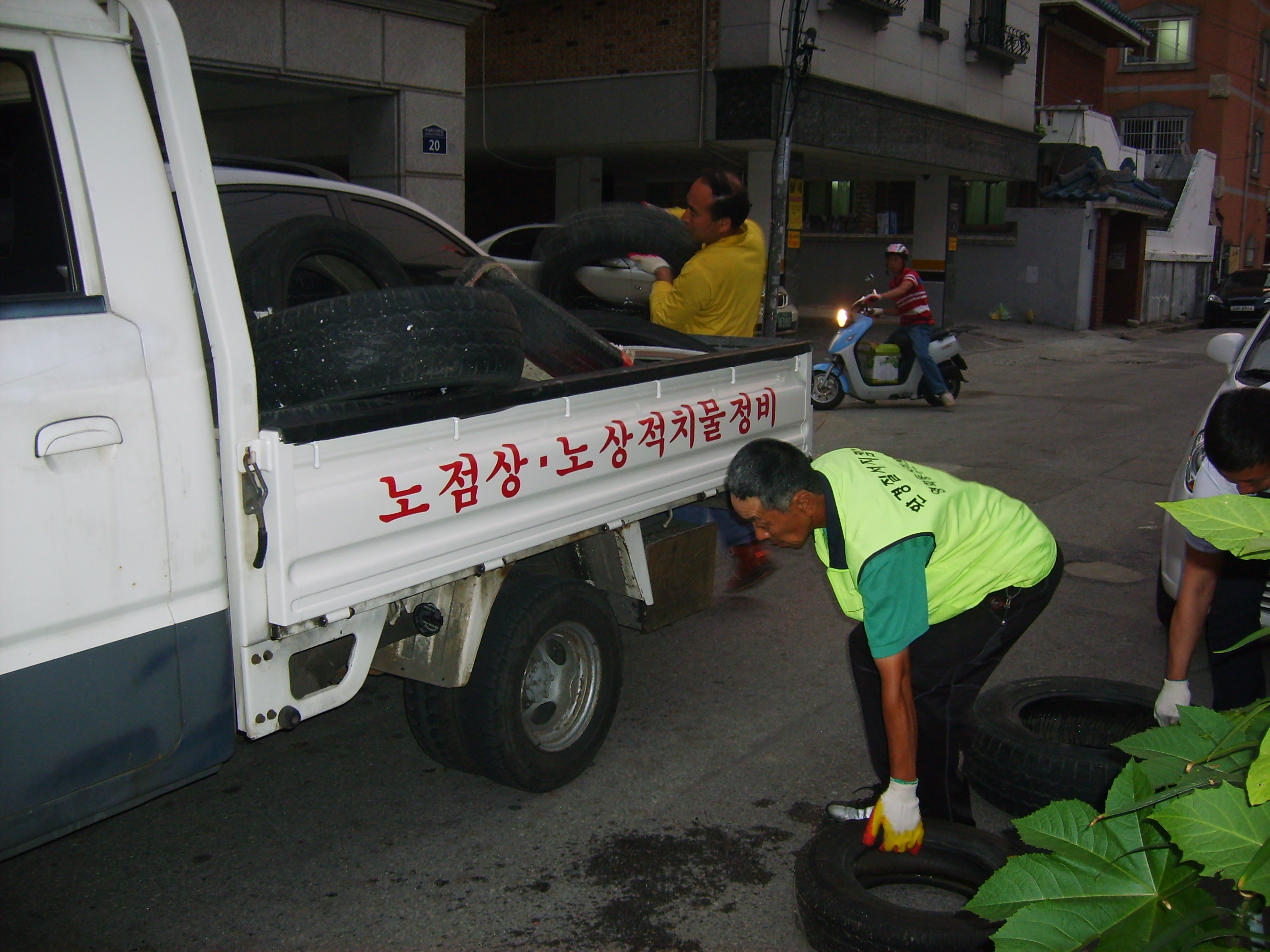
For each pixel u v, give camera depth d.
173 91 2.60
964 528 2.99
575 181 18.34
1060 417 12.16
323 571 2.80
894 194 25.48
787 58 14.42
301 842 3.50
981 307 25.94
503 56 17.36
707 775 3.95
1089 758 3.46
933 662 3.12
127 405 2.48
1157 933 1.48
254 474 2.65
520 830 3.57
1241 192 40.78
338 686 3.03
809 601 5.93
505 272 4.21
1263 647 3.92
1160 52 38.97
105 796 2.53
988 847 3.04
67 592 2.39
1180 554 4.73
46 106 2.43
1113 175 25.53
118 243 2.51
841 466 2.88
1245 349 5.47
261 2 9.26
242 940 2.99
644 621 4.18
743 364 4.48
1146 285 28.03
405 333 2.94
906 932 2.68
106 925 3.05
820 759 4.07
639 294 11.77
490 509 3.26
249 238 4.45
